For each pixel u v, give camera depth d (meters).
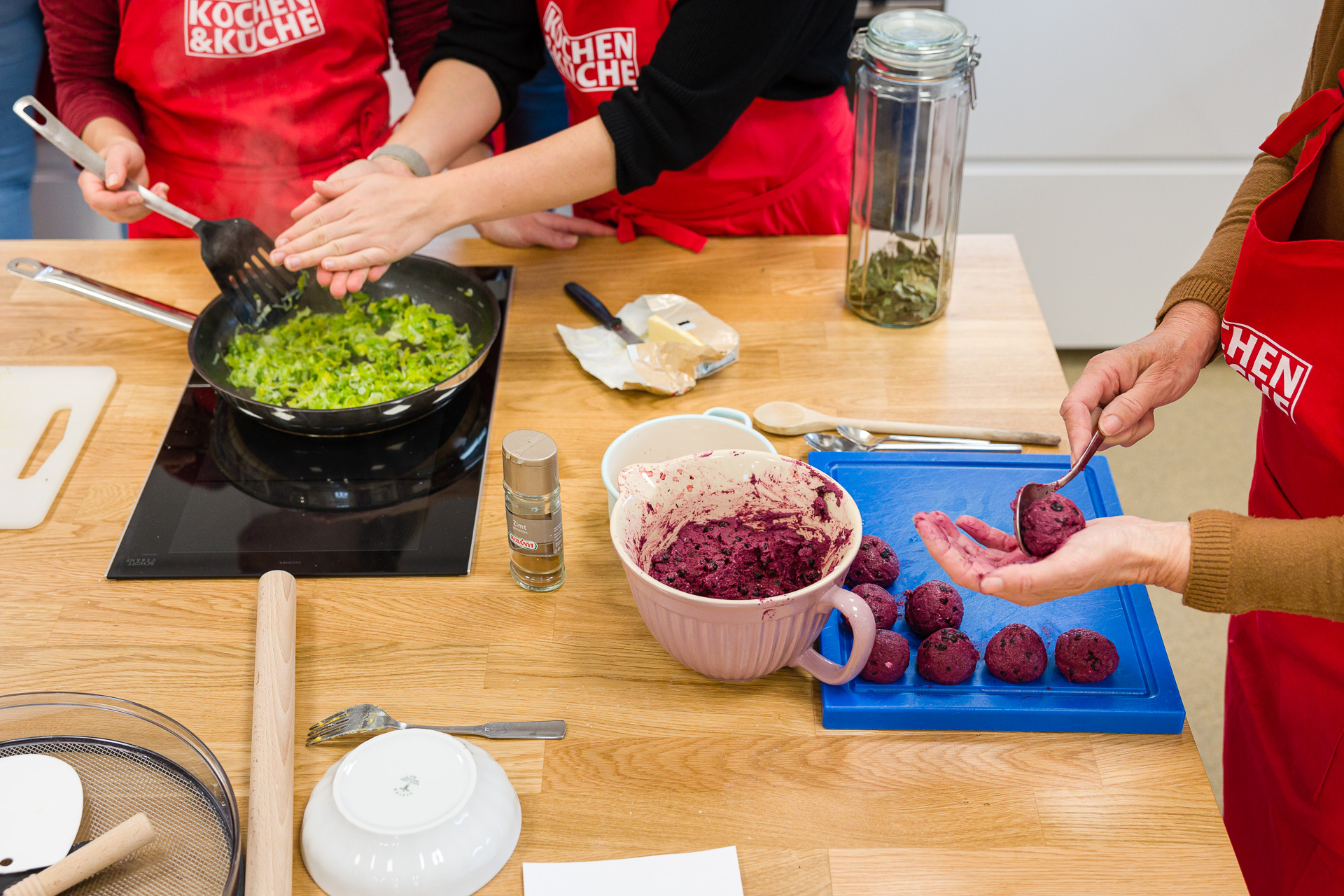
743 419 1.11
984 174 2.50
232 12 1.57
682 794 0.80
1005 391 1.20
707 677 0.89
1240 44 2.26
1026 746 0.83
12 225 2.12
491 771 0.77
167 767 0.78
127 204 1.34
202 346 1.19
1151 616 0.91
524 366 1.26
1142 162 2.46
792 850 0.76
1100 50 2.29
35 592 0.97
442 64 1.45
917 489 1.05
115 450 1.14
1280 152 0.92
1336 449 0.86
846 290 1.34
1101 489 1.04
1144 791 0.79
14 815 0.73
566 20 1.41
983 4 2.25
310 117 1.69
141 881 0.70
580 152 1.24
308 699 0.87
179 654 0.91
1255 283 0.86
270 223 1.77
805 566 0.87
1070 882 0.74
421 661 0.90
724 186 1.49
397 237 1.18
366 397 1.13
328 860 0.71
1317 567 0.72
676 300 1.31
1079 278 2.65
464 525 1.04
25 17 1.97
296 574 0.99
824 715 0.84
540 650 0.91
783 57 1.27
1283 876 1.05
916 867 0.75
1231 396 2.78
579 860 0.75
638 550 0.85
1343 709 0.94
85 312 1.36
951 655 0.85
